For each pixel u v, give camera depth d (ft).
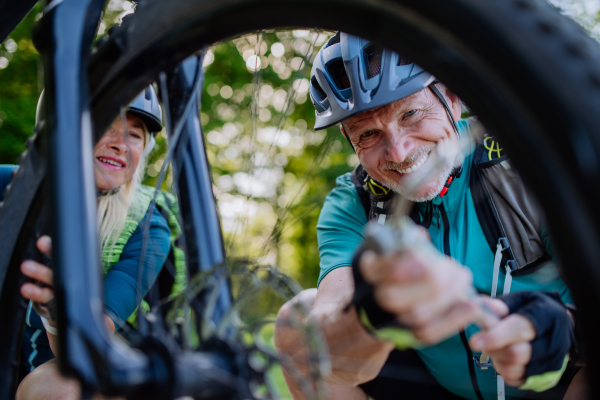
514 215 3.41
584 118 1.52
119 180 4.09
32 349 4.36
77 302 1.67
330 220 4.32
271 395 1.72
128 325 3.93
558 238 1.65
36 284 2.85
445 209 3.72
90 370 1.61
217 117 25.23
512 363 1.95
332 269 3.98
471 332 3.53
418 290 1.46
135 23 2.32
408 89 3.47
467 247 3.65
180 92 2.61
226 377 1.68
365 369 2.43
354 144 3.96
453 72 1.80
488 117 1.76
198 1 2.15
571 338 2.10
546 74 1.57
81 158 1.93
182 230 2.43
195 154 2.55
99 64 2.37
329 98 3.98
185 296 2.06
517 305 2.03
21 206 2.75
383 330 1.62
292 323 1.70
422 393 4.00
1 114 19.45
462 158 3.43
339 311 2.09
